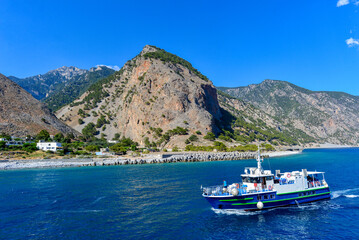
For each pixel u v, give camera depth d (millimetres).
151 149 175500
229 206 41438
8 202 48469
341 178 71062
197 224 35750
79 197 51656
